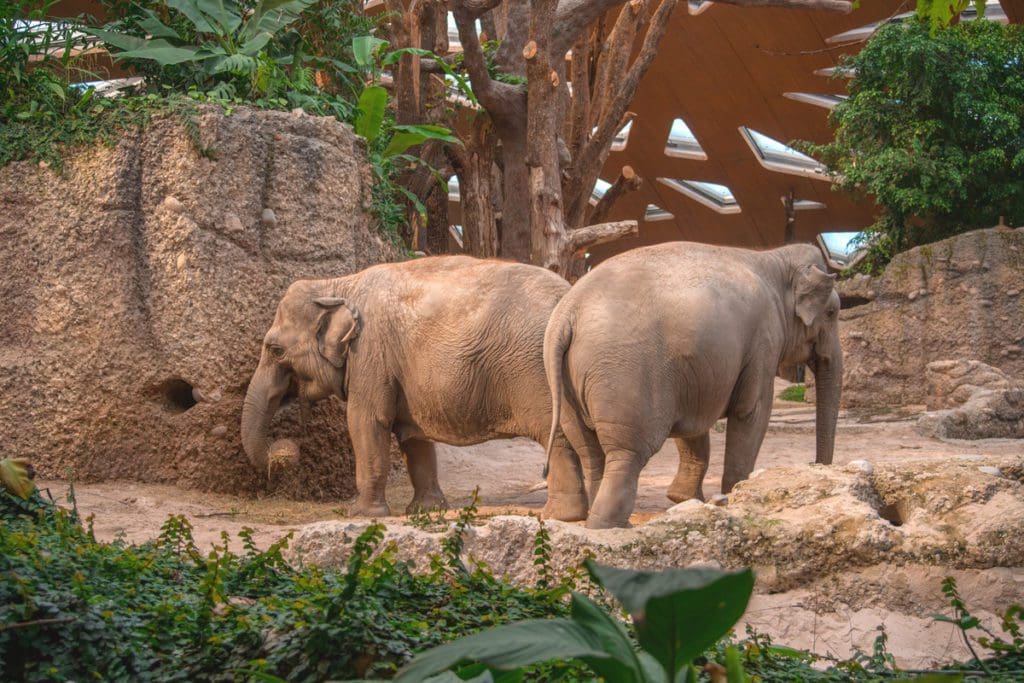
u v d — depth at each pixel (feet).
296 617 14.10
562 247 48.39
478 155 55.01
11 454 35.17
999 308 65.57
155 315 34.83
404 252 42.98
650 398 26.23
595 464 27.71
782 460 44.04
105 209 34.78
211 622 14.48
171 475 34.78
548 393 29.09
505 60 56.03
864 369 68.03
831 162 85.20
